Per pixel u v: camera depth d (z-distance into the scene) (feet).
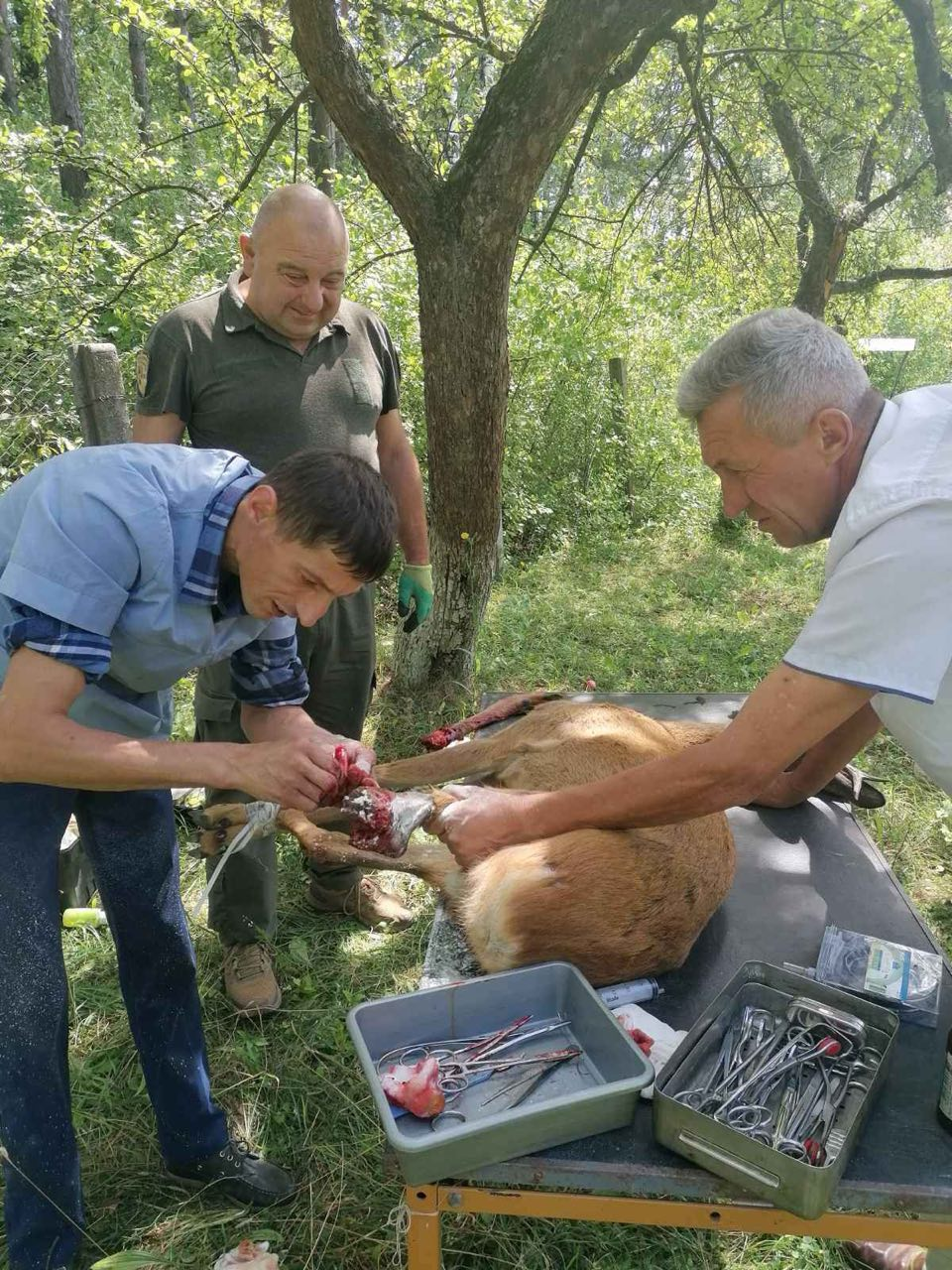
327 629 8.94
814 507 5.66
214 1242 6.78
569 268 25.05
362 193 22.97
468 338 12.93
